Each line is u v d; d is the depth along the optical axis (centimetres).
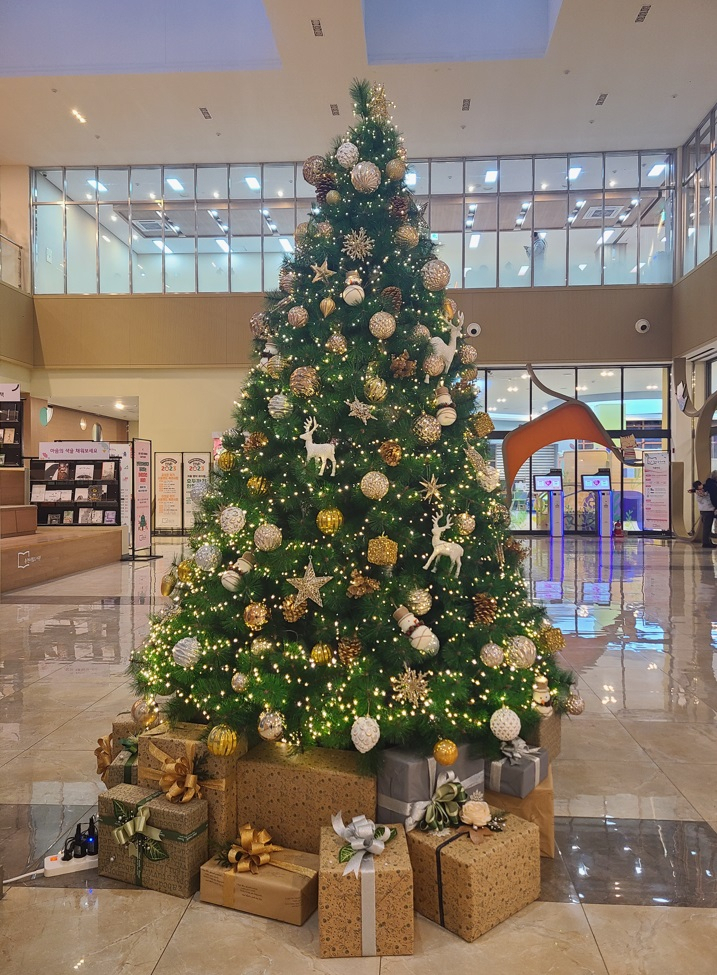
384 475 231
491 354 1593
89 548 1043
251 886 194
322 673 231
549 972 169
